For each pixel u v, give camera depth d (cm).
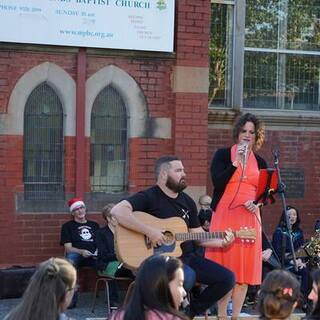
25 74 1608
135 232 1122
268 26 1911
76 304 1566
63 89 1638
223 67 1864
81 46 1623
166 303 711
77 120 1645
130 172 1683
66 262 680
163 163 1143
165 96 1692
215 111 1816
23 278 1578
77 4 1614
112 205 1534
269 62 1912
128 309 716
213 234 1130
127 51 1659
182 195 1167
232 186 1144
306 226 1911
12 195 1608
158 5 1658
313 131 1920
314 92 1936
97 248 1530
